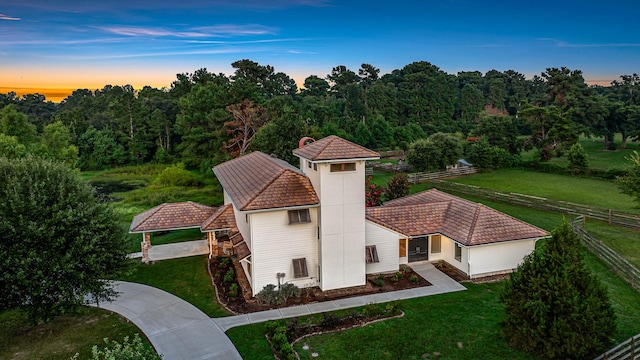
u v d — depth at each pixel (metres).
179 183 52.38
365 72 124.25
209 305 19.64
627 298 19.42
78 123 79.00
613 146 74.44
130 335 17.08
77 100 129.25
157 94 94.00
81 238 16.62
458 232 22.81
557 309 13.64
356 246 20.97
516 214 35.09
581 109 72.25
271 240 20.12
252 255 19.94
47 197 16.80
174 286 21.88
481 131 68.50
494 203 39.38
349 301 19.72
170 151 78.81
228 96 65.38
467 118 110.56
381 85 100.31
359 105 95.88
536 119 67.75
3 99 111.69
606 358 13.30
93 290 17.25
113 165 75.38
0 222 15.54
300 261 20.64
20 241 15.98
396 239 22.97
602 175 51.28
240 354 15.53
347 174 20.27
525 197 38.81
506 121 67.12
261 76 86.75
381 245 22.70
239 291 21.00
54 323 18.22
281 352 15.11
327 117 82.94
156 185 52.34
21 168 17.39
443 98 107.06
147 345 16.30
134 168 70.69
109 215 18.45
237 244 22.38
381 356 15.16
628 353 14.41
